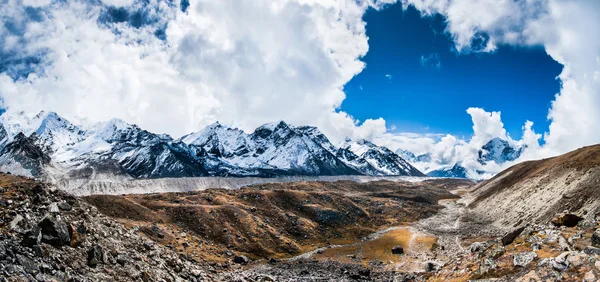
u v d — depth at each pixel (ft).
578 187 462.60
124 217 456.04
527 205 546.67
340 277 314.55
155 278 112.16
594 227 108.27
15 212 104.12
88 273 93.56
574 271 88.17
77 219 118.01
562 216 119.96
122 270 103.81
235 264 388.78
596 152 540.93
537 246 110.32
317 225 596.70
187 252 394.11
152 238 409.90
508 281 101.65
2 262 77.66
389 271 354.95
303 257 449.06
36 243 90.07
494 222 574.15
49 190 127.44
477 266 124.47
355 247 502.79
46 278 80.84
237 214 544.21
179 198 650.02
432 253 439.22
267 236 504.02
